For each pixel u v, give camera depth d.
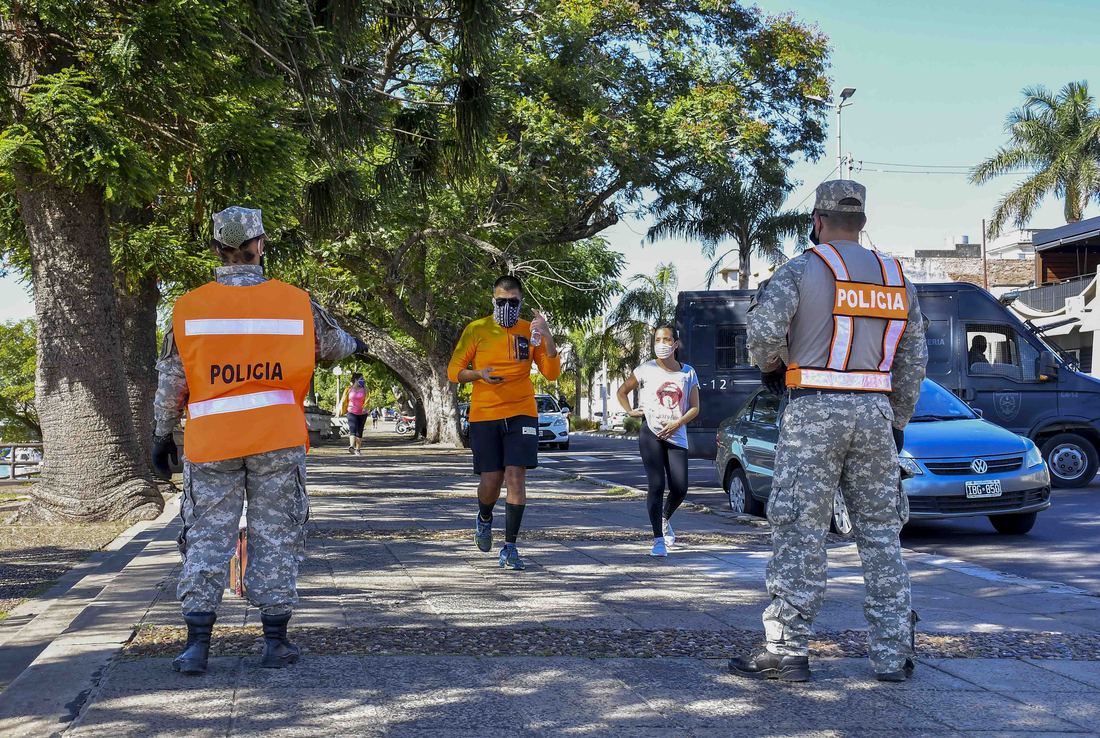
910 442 9.71
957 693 3.83
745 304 17.20
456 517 10.33
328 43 11.06
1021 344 15.47
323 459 24.44
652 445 7.78
